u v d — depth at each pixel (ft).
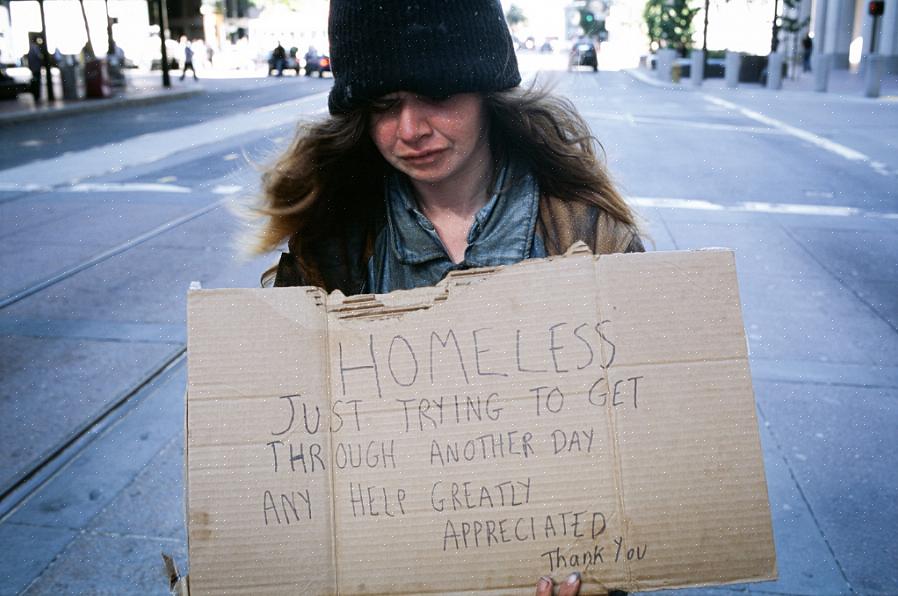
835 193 32.14
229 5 234.99
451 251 5.41
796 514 10.87
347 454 4.52
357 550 4.46
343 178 5.52
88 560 10.09
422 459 4.52
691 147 44.50
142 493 11.47
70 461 12.30
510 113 5.24
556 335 4.55
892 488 11.40
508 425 4.53
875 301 19.13
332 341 4.57
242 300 4.53
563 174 5.40
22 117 62.95
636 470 4.46
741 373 4.53
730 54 98.58
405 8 4.54
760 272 21.34
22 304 19.08
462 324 4.58
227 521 4.42
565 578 4.44
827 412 13.61
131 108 76.07
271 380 4.50
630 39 201.87
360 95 4.78
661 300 4.57
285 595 4.42
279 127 54.34
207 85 111.34
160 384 14.92
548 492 4.48
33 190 33.17
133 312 18.54
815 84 87.04
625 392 4.51
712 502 4.45
